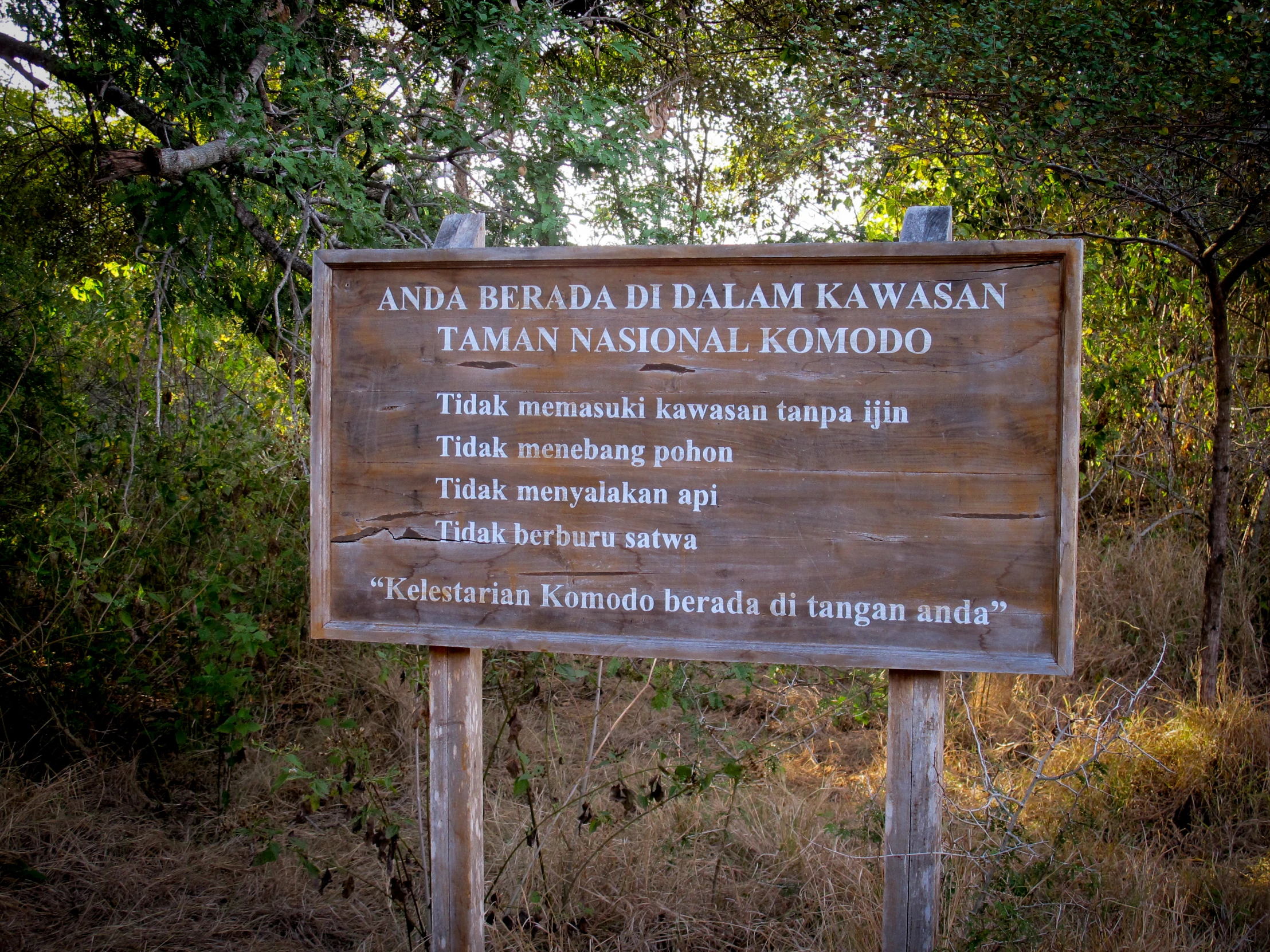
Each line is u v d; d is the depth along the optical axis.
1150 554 5.71
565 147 5.25
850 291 2.45
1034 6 4.64
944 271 2.41
